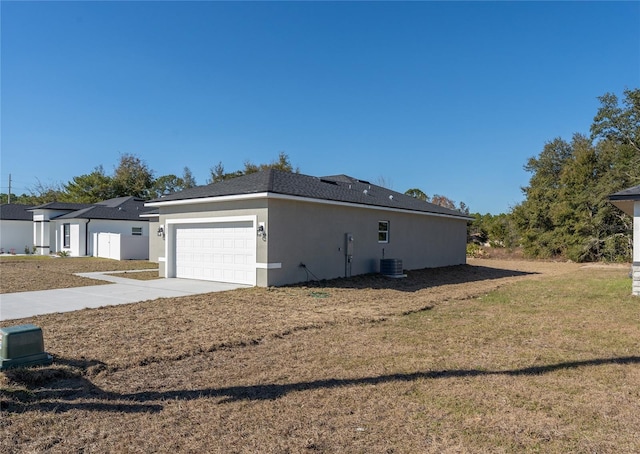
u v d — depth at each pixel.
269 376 4.73
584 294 11.36
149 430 3.41
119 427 3.46
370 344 6.12
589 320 7.80
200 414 3.72
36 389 4.26
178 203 14.23
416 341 6.28
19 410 3.75
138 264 20.62
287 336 6.62
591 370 4.89
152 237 22.53
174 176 51.41
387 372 4.85
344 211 14.52
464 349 5.82
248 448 3.13
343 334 6.75
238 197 12.28
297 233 12.80
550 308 9.17
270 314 8.33
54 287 12.10
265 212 11.95
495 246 35.00
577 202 28.23
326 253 13.77
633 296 10.78
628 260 26.47
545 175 36.06
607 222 27.50
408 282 14.24
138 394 4.20
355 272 14.95
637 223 10.97
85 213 26.80
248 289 11.63
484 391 4.26
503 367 5.02
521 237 31.92
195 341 6.16
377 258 16.03
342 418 3.65
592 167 28.81
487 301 10.27
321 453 3.06
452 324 7.51
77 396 4.14
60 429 3.42
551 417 3.65
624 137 29.66
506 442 3.21
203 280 13.86
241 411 3.79
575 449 3.10
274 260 12.09
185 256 14.62
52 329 6.85
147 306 9.10
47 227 29.66
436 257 19.88
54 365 4.88
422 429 3.43
